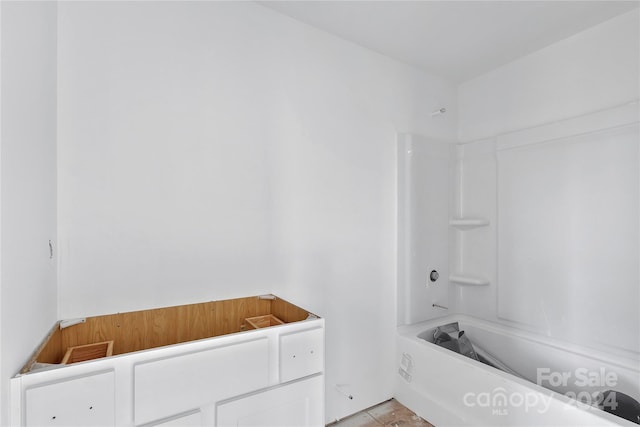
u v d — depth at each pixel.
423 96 2.37
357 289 1.97
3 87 0.68
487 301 2.38
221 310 1.45
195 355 0.95
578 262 1.88
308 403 1.18
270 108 1.65
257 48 1.61
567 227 1.93
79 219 1.15
